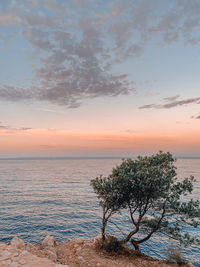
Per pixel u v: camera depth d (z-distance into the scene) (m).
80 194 66.31
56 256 10.65
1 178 112.31
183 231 31.27
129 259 11.20
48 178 113.38
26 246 11.20
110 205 13.30
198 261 22.69
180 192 13.16
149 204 14.02
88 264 9.79
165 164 13.60
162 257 23.19
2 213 42.41
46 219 39.22
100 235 15.05
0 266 7.47
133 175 12.65
